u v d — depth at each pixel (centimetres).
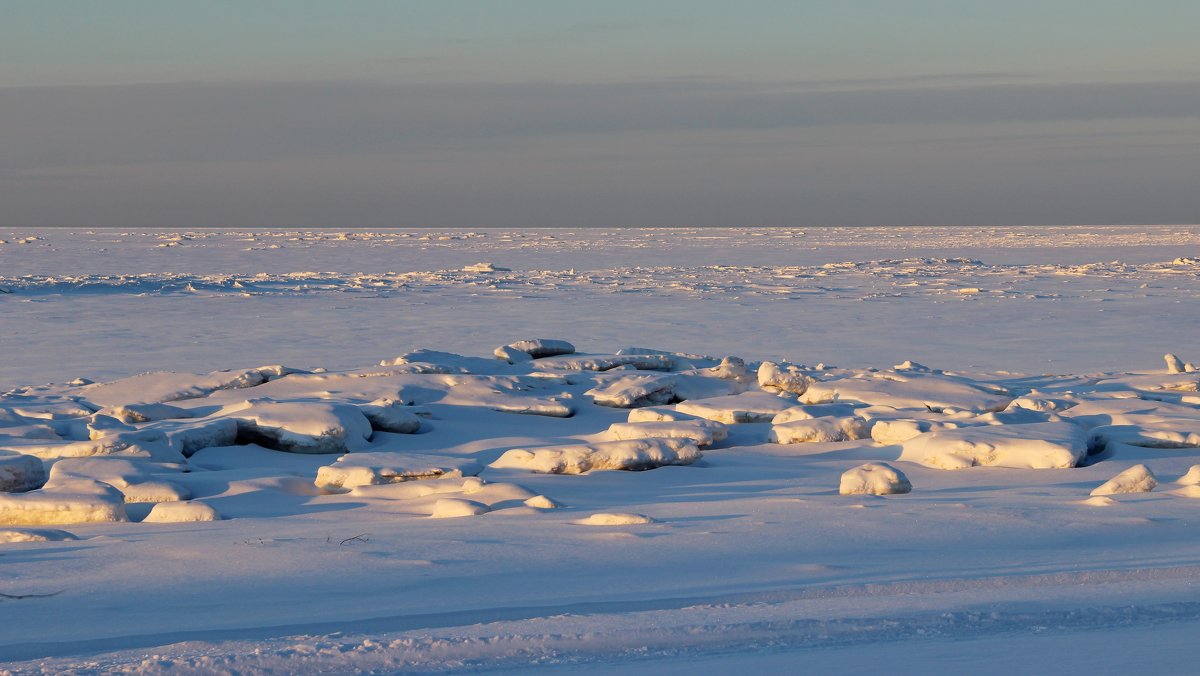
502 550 651
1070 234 17825
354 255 10544
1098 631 466
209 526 803
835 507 790
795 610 501
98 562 634
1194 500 809
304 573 601
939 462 1075
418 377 1554
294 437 1220
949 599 525
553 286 5681
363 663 433
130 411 1375
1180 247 11819
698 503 834
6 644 486
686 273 7050
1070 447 1064
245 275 7369
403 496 955
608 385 1583
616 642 454
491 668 428
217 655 443
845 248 12381
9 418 1452
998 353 2755
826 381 1590
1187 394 1580
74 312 4031
